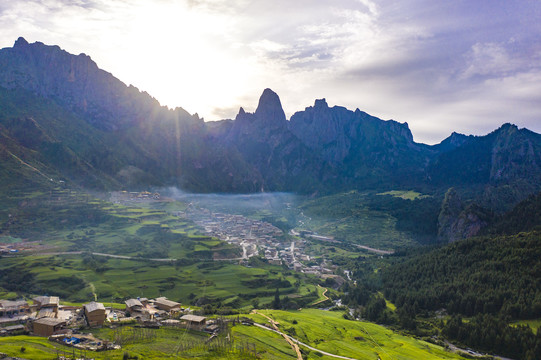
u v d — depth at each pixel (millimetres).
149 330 192625
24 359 139500
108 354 155625
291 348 194750
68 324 191000
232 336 197125
